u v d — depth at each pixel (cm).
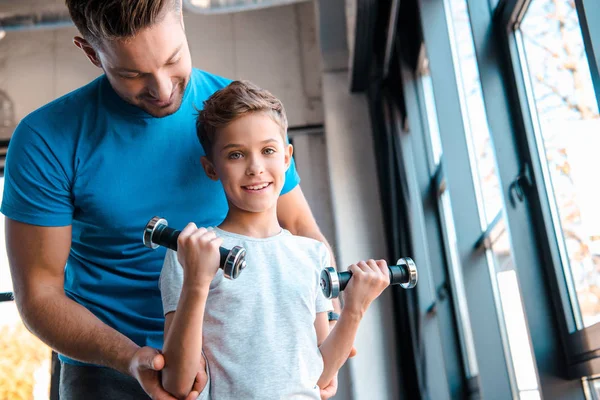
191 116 154
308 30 574
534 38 239
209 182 152
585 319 223
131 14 123
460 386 370
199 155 152
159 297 152
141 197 149
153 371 117
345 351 128
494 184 284
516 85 256
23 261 144
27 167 145
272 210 135
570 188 220
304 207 176
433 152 394
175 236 114
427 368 411
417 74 407
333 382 133
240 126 128
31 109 551
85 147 147
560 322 235
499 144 257
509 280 283
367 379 453
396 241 431
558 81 221
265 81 562
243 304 121
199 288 109
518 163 254
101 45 130
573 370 229
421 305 416
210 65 566
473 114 307
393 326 454
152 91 137
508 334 298
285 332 120
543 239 242
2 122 548
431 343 414
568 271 233
